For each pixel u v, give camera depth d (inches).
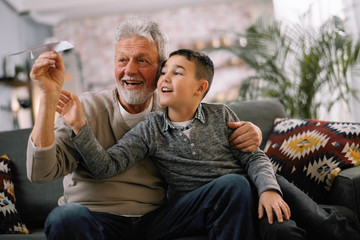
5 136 67.3
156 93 59.1
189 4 235.9
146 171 52.1
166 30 240.7
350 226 46.5
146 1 225.1
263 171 45.7
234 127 50.0
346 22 118.8
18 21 220.8
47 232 38.5
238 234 40.6
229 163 49.1
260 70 110.5
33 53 40.9
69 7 222.8
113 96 55.4
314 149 58.6
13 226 58.7
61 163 45.0
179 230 45.9
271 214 40.7
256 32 109.7
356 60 101.0
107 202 48.1
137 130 50.8
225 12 237.5
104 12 237.5
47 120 40.8
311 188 56.3
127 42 52.2
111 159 46.2
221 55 231.9
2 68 189.3
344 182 51.9
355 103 122.0
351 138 57.4
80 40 245.8
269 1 233.1
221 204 41.9
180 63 48.8
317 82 104.3
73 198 49.0
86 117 51.8
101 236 40.1
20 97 199.2
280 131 67.0
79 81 234.2
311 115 103.8
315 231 45.2
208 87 51.7
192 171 48.6
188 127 49.6
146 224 49.9
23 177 64.8
